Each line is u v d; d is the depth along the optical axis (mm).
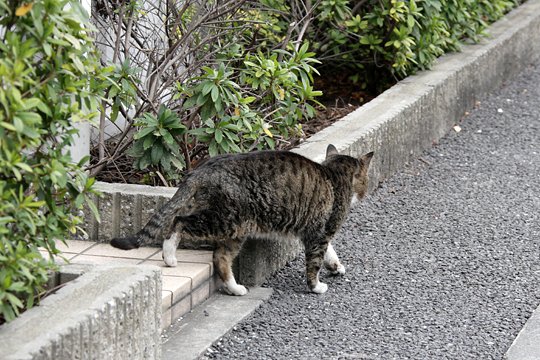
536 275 8961
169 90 10508
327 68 14156
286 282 8695
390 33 12977
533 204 10953
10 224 5852
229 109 10156
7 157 5449
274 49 11078
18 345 5312
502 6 16719
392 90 12672
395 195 11102
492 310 8156
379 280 8781
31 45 5598
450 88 13461
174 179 9297
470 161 12406
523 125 13914
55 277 6477
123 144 9469
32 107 5594
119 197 8578
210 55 9859
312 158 9609
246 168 7992
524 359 7199
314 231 8375
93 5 10133
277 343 7438
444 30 13570
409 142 12164
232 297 8203
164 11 11039
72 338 5539
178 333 7434
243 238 8156
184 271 7969
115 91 8898
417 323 7867
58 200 6707
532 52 17562
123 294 6051
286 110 10047
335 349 7352
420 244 9688
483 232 10062
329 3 12414
